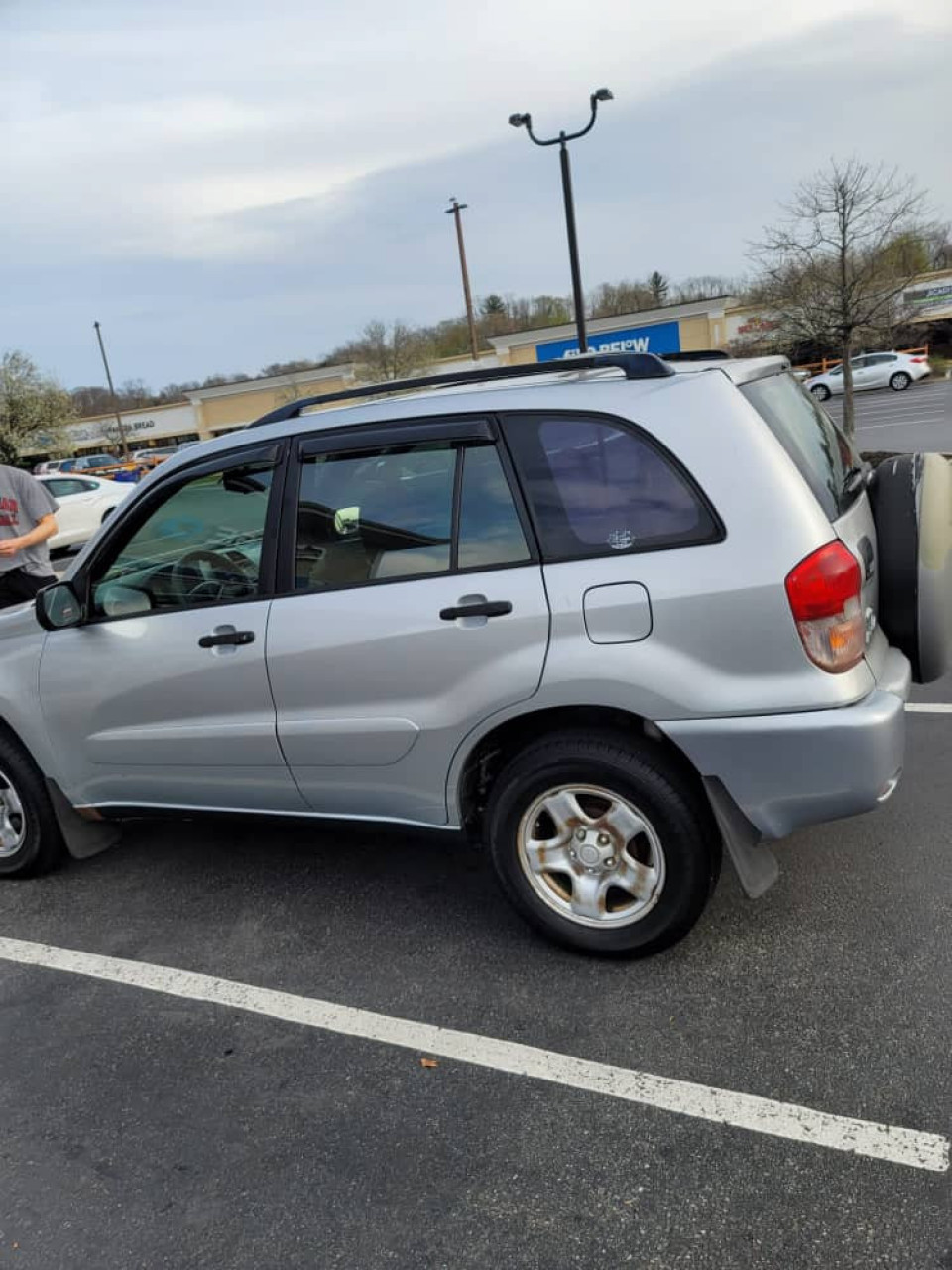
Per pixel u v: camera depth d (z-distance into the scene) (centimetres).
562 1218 202
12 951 337
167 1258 203
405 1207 209
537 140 1412
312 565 296
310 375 5141
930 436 1658
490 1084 245
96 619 338
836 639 242
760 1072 238
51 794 371
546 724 279
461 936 314
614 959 288
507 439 270
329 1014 281
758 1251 189
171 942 331
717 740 250
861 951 280
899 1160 207
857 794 246
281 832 408
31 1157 237
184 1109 248
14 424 4081
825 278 1310
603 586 254
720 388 256
